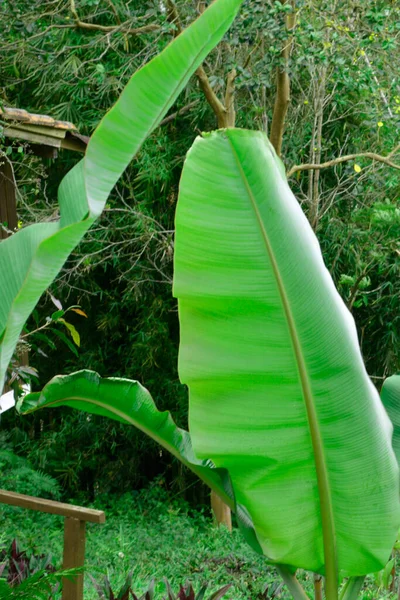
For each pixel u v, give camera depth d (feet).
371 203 29.14
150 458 37.99
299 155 30.68
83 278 33.04
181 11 25.81
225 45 25.95
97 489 37.19
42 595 7.10
